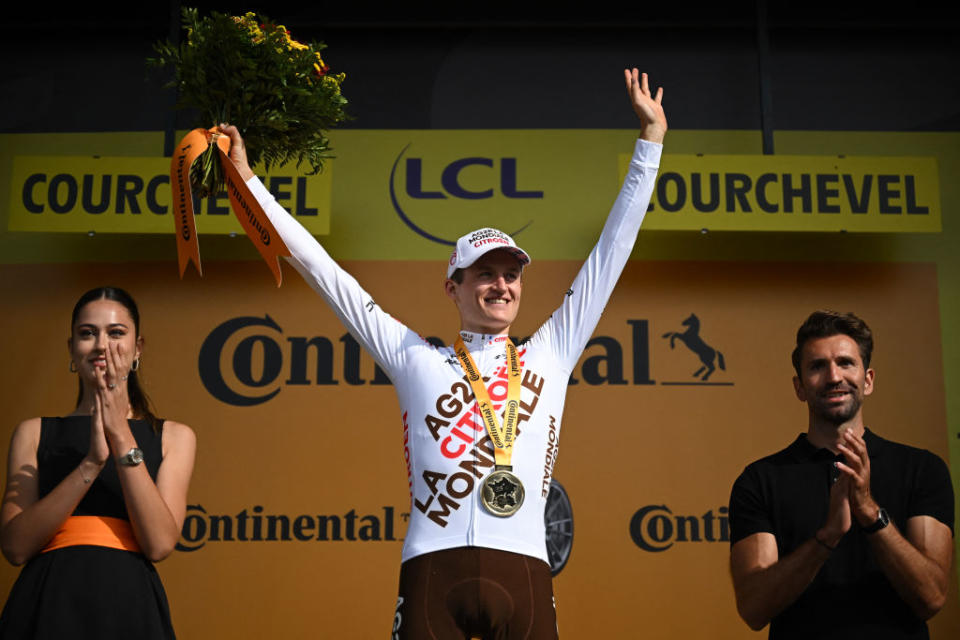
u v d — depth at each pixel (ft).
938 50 20.98
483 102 20.75
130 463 11.55
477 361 12.04
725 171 19.20
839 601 12.11
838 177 19.24
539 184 20.18
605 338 19.36
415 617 10.72
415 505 11.35
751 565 12.59
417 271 19.72
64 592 11.21
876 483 12.72
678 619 18.19
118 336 12.41
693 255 19.74
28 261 19.60
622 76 20.88
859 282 19.63
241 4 20.85
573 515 18.60
